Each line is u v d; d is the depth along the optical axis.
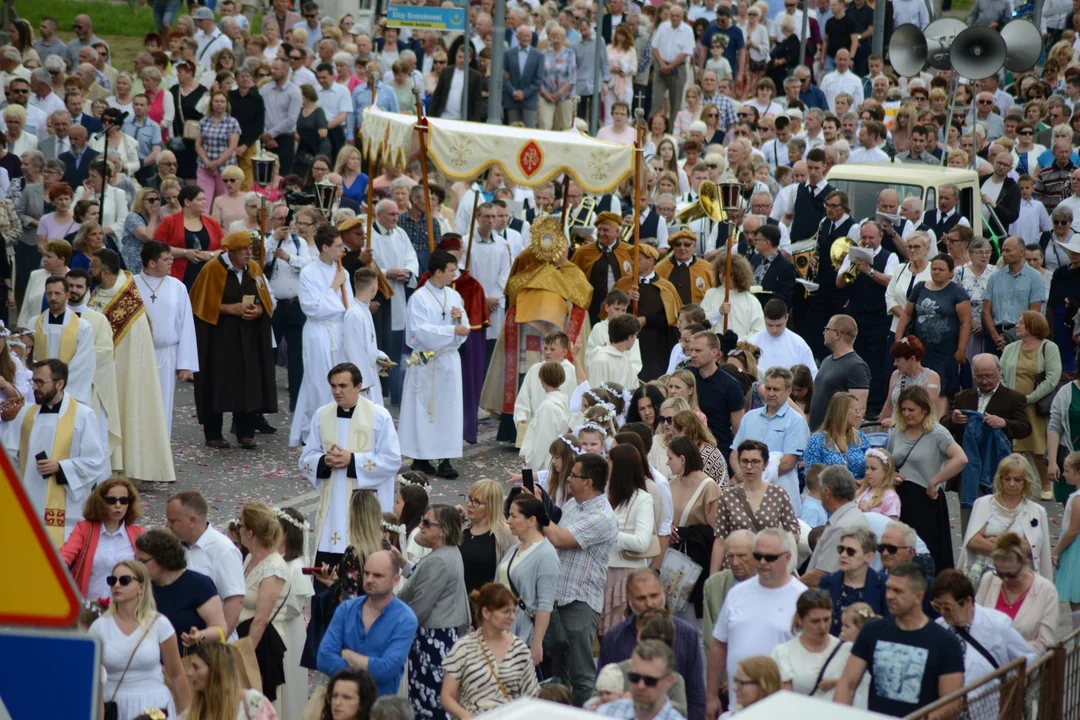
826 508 22.16
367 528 21.77
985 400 29.77
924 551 21.44
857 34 68.56
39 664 8.86
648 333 36.19
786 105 60.75
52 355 29.36
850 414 25.78
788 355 31.66
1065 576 24.66
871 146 51.62
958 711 14.79
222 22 57.22
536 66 55.38
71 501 26.52
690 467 23.83
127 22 66.31
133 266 37.47
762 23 66.88
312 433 26.83
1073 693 18.09
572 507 22.05
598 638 23.38
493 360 36.84
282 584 21.36
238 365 34.34
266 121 50.72
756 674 16.59
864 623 17.61
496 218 38.75
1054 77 62.34
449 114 54.72
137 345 31.06
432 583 20.69
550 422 28.97
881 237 39.88
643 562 23.16
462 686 19.16
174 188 37.62
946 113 57.44
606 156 35.38
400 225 39.88
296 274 37.31
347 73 54.22
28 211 40.59
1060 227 40.91
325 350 33.84
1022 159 52.22
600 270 37.16
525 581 21.03
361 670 18.22
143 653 18.73
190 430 36.53
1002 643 18.34
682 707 17.70
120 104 49.72
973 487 29.28
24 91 46.97
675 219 43.00
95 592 21.83
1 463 8.66
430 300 33.69
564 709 8.96
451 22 44.81
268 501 31.31
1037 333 33.53
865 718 9.39
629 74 61.00
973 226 45.44
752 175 47.00
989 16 70.31
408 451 33.72
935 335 35.41
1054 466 31.31
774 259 39.34
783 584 19.17
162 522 29.58
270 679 21.25
